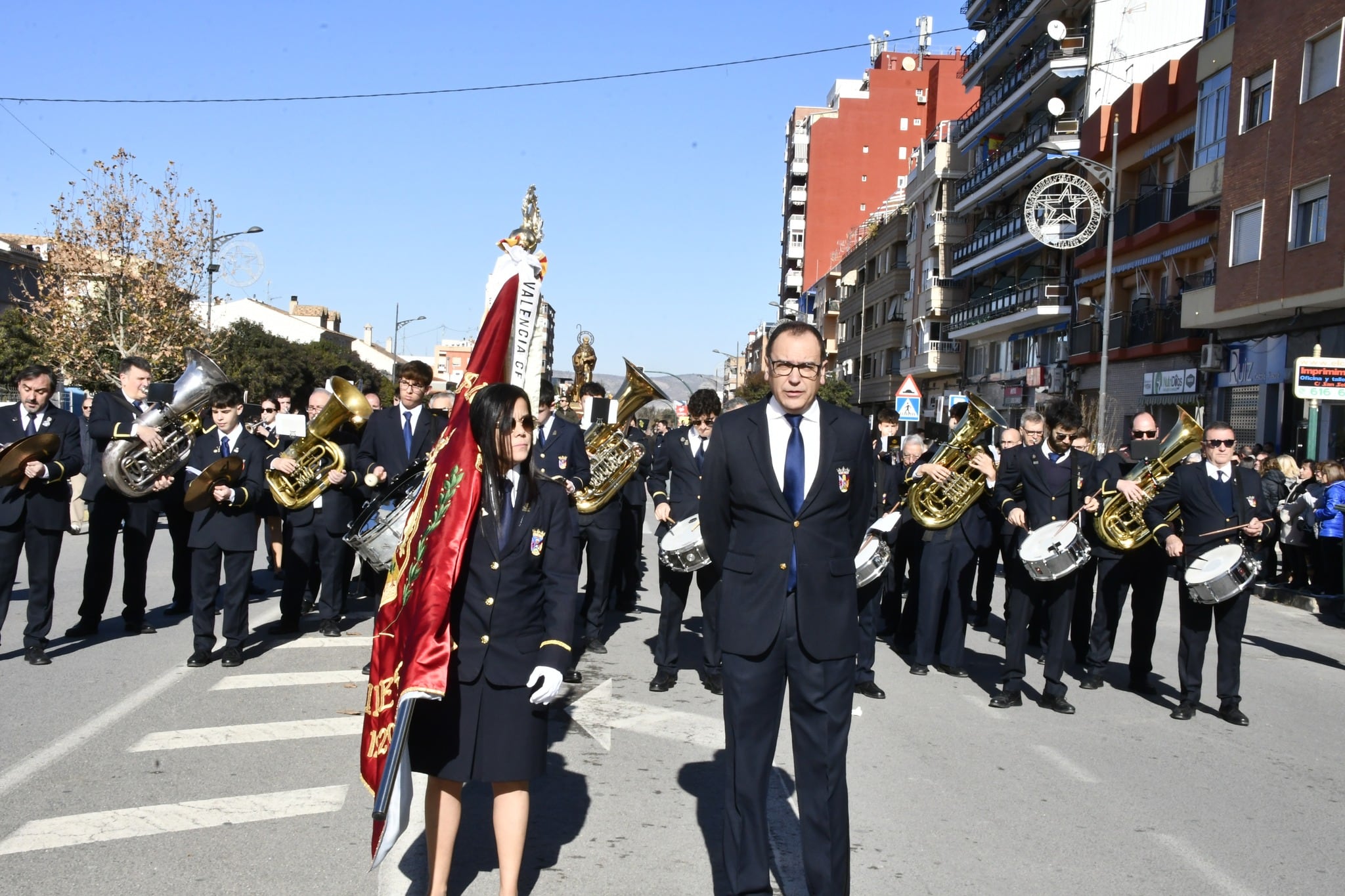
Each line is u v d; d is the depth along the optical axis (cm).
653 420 2436
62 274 3650
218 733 648
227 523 831
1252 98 2262
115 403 948
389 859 467
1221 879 482
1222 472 819
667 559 786
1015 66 3859
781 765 633
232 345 5056
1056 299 3431
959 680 906
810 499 428
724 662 435
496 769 396
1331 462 1523
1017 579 810
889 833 525
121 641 916
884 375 5675
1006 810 567
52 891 419
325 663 856
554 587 416
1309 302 2039
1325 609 1434
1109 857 504
